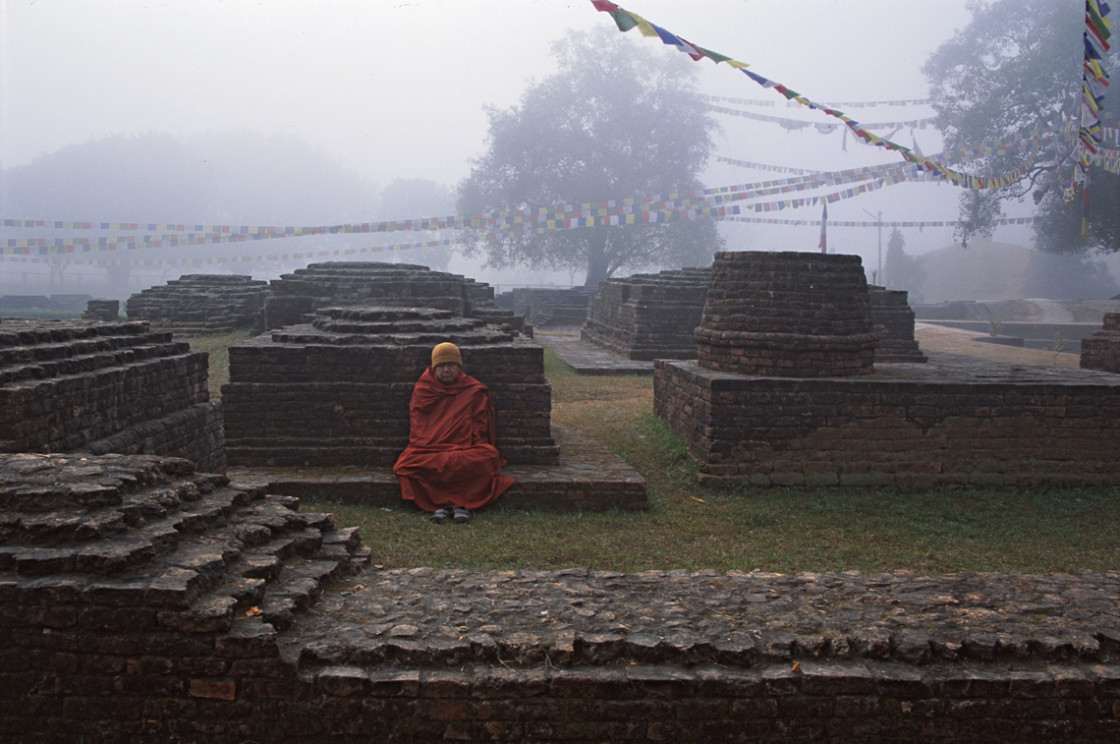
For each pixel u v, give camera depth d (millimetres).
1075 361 22828
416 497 7918
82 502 3973
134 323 8383
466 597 4426
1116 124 29062
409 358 8938
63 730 3613
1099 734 3764
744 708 3680
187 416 8234
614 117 47656
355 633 3891
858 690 3719
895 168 19703
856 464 9578
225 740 3588
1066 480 9656
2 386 5773
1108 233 33281
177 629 3580
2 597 3609
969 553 7191
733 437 9492
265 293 24125
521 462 9008
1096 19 10023
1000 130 32219
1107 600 4594
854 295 10258
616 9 7914
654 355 20859
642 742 3664
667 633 3961
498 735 3619
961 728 3738
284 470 8625
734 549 7059
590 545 6977
